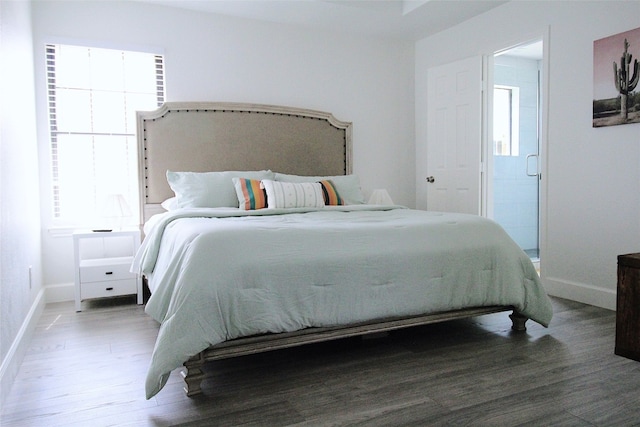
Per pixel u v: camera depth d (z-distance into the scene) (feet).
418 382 6.56
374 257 7.47
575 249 11.25
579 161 11.09
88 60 12.25
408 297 7.66
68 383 6.68
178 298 6.23
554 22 11.61
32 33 11.28
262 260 6.73
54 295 11.81
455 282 8.09
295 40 14.74
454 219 9.02
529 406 5.79
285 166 14.38
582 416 5.52
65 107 12.06
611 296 10.39
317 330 7.05
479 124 14.10
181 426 5.43
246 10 13.33
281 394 6.24
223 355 6.43
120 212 11.64
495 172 18.33
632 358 7.10
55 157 12.01
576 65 11.07
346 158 15.38
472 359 7.43
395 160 16.58
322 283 7.02
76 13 11.95
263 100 14.33
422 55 16.33
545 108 11.86
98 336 8.86
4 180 6.81
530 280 8.71
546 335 8.61
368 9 13.35
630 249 10.05
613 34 10.23
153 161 12.68
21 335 7.65
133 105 12.80
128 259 11.73
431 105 15.69
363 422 5.45
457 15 13.92
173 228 8.52
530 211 19.15
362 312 7.28
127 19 12.51
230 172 12.44
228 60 13.80
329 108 15.38
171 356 5.90
